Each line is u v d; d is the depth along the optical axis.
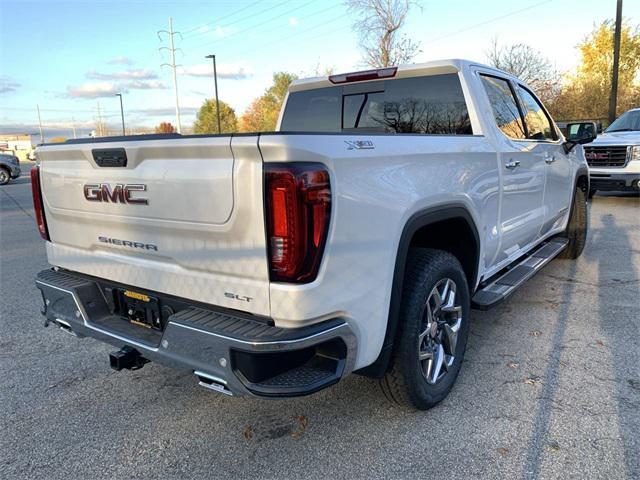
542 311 4.52
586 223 6.14
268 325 2.14
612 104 21.12
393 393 2.78
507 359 3.59
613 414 2.86
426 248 2.96
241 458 2.60
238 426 2.89
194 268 2.35
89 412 3.07
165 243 2.44
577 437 2.66
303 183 1.98
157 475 2.49
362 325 2.31
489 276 3.83
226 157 2.09
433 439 2.70
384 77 4.00
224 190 2.11
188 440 2.77
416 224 2.60
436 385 2.95
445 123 3.77
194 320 2.25
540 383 3.24
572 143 5.28
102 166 2.62
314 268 2.06
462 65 3.65
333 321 2.19
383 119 4.13
